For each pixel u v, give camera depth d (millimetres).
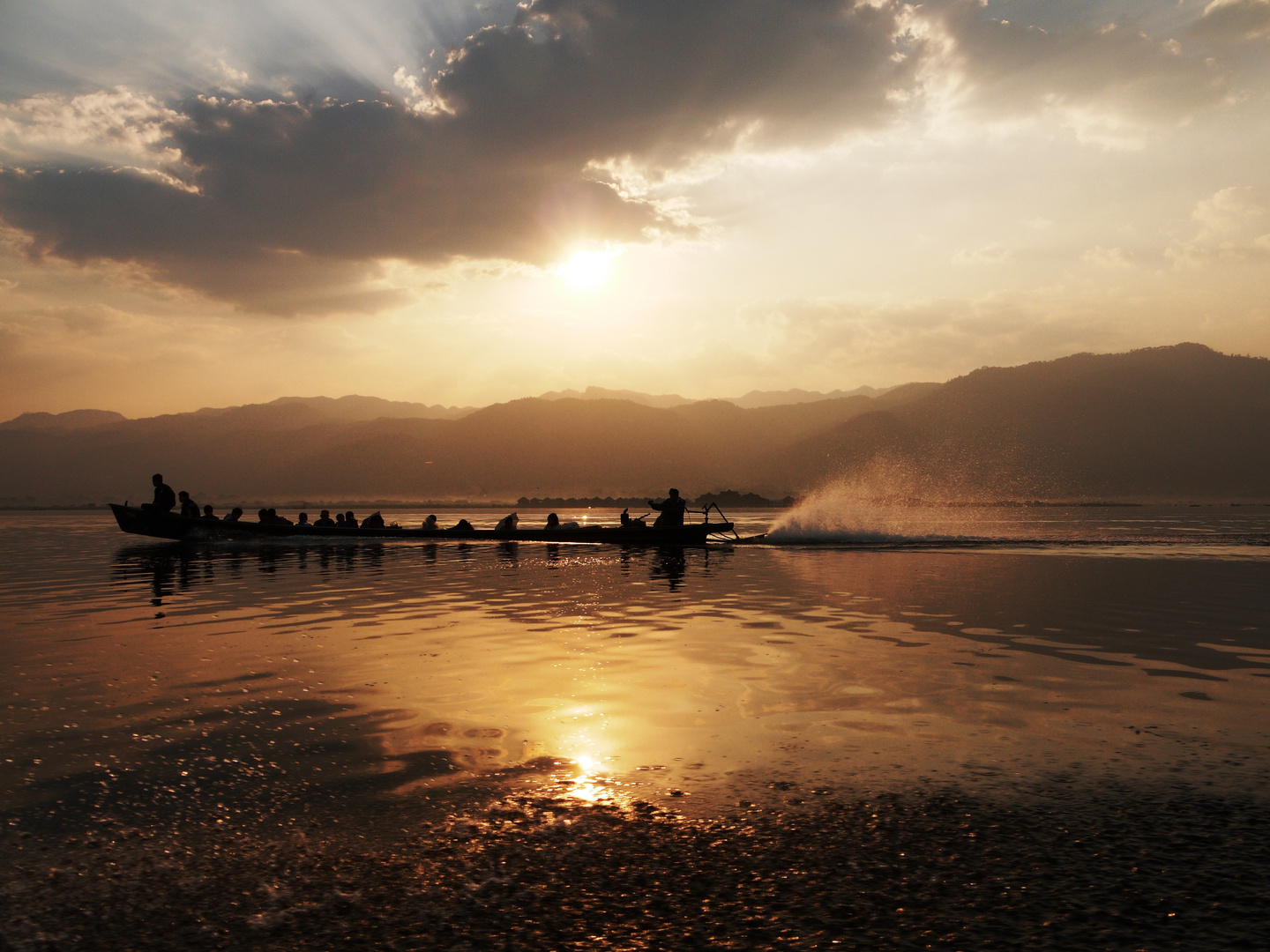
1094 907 2951
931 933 2785
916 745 4934
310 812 3955
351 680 6832
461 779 4406
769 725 5406
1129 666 7277
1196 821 3740
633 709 5836
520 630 9438
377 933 2840
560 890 3139
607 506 170875
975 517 62969
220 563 19844
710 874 3262
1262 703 5902
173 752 4910
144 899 3102
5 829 3783
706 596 12828
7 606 11898
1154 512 87062
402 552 23641
